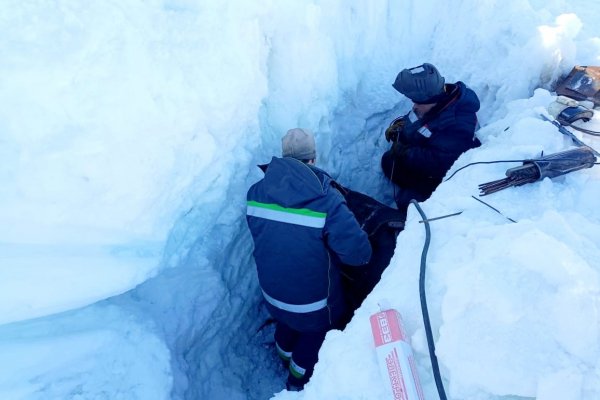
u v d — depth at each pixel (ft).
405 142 9.34
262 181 6.54
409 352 4.22
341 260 6.65
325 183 6.37
